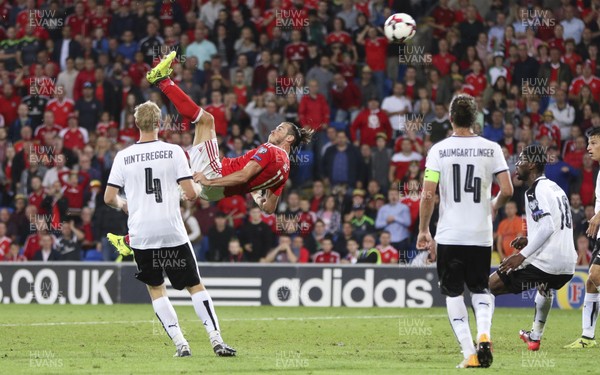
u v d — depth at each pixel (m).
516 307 58.00
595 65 76.12
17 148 73.12
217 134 71.25
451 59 75.50
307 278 58.84
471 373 26.56
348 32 79.25
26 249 64.62
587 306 36.28
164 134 70.12
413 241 62.97
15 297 60.34
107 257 64.56
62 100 74.69
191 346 36.28
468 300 56.59
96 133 72.69
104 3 82.00
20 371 27.19
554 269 34.50
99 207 65.19
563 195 34.97
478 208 27.78
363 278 58.34
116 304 59.41
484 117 69.75
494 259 58.88
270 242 62.75
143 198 30.34
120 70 77.44
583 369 28.38
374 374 26.47
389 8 81.25
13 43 80.88
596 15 78.56
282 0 80.31
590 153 36.91
